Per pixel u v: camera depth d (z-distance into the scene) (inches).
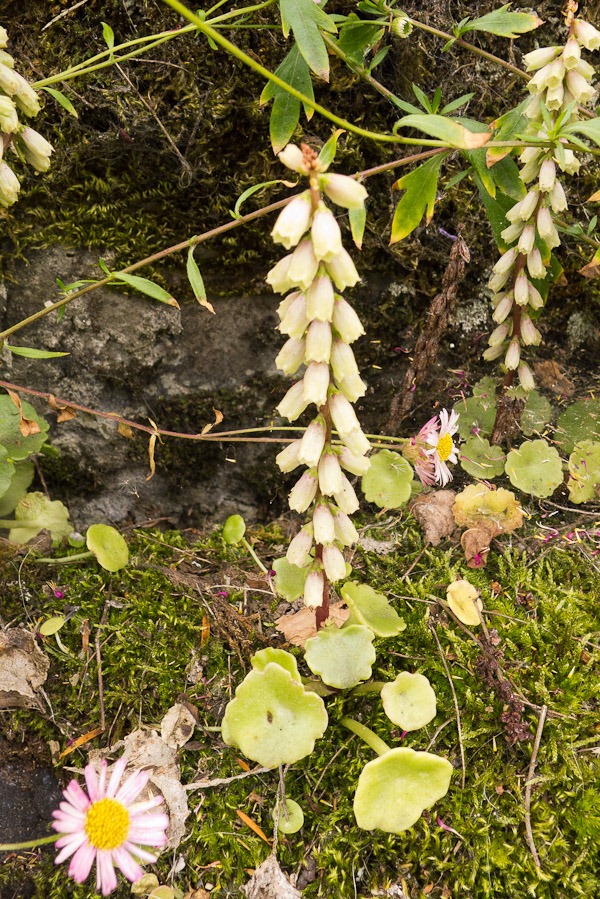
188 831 67.0
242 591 83.7
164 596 83.0
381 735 69.8
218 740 72.0
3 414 82.7
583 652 74.3
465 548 82.7
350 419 56.9
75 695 75.9
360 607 72.9
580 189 91.9
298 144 83.9
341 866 63.3
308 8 60.9
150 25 78.2
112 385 91.4
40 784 72.0
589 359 98.5
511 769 67.1
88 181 82.6
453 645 74.8
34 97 60.1
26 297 86.7
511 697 68.1
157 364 90.6
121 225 84.8
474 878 61.6
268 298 89.6
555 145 65.8
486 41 85.7
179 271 87.3
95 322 88.0
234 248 86.7
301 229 47.7
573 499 87.9
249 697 62.7
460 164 87.7
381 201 87.6
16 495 89.5
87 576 85.4
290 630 76.0
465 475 93.9
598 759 67.1
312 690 70.0
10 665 75.9
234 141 82.6
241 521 86.4
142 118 79.6
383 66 84.0
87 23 78.4
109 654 78.1
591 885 60.9
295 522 97.1
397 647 75.7
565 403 95.7
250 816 67.2
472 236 90.4
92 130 80.5
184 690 75.2
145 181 83.4
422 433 80.4
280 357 57.3
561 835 63.6
